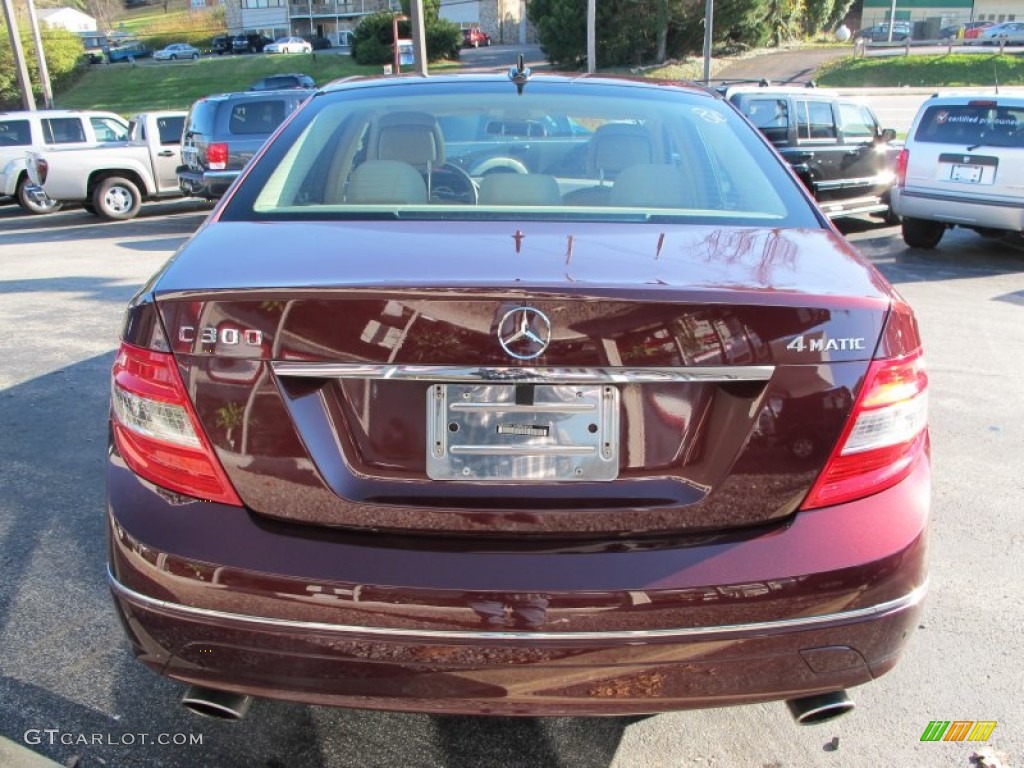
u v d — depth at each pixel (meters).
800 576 1.83
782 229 2.39
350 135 2.86
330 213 2.44
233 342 1.84
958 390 5.30
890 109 29.88
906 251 10.16
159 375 1.88
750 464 1.86
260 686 1.89
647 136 2.91
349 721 2.53
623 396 1.87
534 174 2.72
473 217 2.39
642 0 45.44
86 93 52.19
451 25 54.78
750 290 1.84
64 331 6.54
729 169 2.73
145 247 11.06
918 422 1.98
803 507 1.89
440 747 2.44
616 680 1.83
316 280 1.85
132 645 1.96
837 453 1.87
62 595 3.12
